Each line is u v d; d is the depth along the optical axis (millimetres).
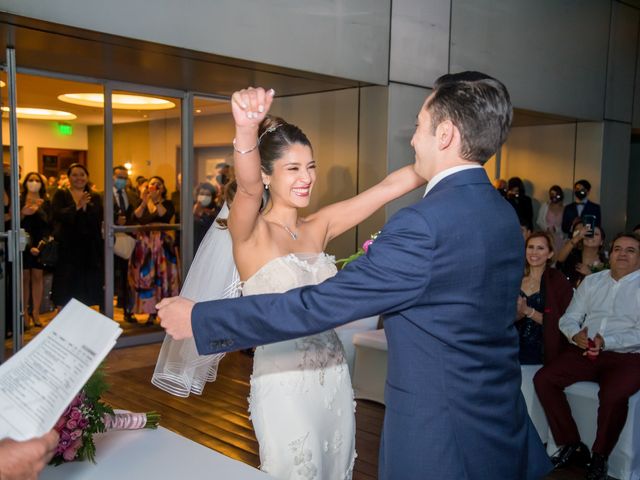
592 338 3621
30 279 5938
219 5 4402
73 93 5609
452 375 1418
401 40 5711
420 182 2293
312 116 6219
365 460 3539
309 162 2105
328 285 1375
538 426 3729
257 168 1600
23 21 3609
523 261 1534
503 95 1471
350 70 5320
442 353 1418
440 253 1373
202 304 1419
